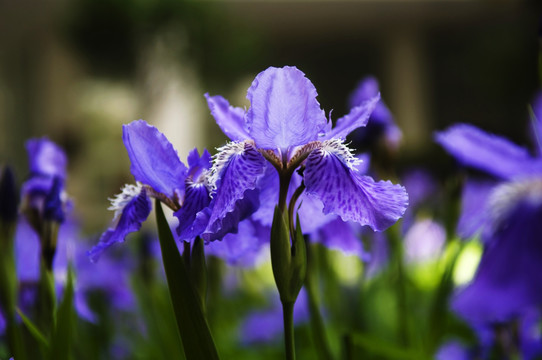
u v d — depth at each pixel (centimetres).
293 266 47
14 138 525
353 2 567
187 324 47
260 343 100
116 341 92
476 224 64
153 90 398
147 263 84
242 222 51
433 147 270
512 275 49
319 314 61
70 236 74
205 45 401
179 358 78
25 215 57
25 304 64
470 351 73
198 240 48
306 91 47
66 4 432
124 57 399
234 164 48
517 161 54
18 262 65
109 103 415
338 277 83
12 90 527
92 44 387
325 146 49
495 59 491
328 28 604
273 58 616
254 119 47
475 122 509
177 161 47
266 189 51
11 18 509
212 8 400
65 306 52
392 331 94
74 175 333
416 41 605
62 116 455
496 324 63
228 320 116
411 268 112
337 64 637
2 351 68
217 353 47
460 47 599
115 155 362
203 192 48
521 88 471
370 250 85
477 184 106
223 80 416
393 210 46
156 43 387
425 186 157
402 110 605
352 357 56
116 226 49
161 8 374
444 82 603
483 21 575
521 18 483
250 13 559
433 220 111
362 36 614
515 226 52
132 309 100
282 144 48
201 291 48
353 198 47
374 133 76
